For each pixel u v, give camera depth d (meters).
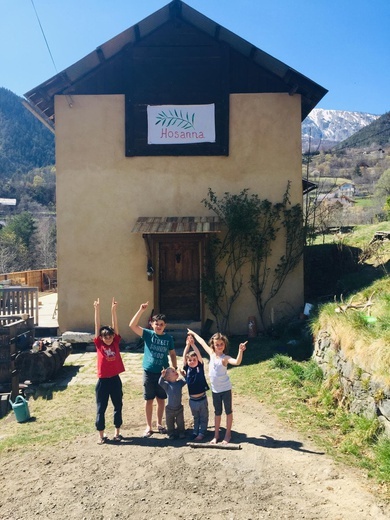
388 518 3.82
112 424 6.19
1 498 4.35
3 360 8.07
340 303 8.58
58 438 5.77
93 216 11.32
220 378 5.39
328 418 6.08
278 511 3.97
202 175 11.33
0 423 6.77
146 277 11.27
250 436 5.55
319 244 15.16
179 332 11.07
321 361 7.55
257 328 11.21
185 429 5.91
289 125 11.28
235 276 11.26
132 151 11.29
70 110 11.36
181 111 11.34
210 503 4.12
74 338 10.70
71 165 11.34
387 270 10.45
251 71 11.32
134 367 9.19
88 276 11.30
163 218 11.11
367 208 33.44
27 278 20.53
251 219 10.88
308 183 13.07
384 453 4.66
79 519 3.96
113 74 11.34
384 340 5.52
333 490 4.28
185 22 11.28
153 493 4.32
